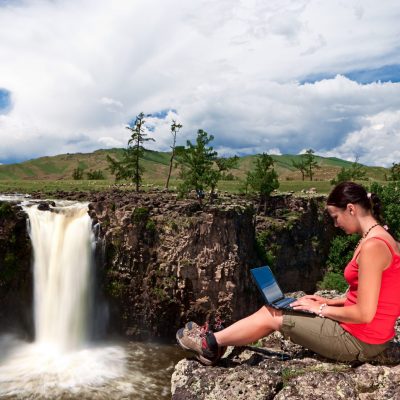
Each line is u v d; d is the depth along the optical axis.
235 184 92.12
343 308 4.81
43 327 42.72
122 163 63.72
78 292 44.62
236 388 5.14
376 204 4.86
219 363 5.81
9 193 59.09
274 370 5.34
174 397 5.42
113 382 32.09
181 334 5.91
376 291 4.47
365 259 4.52
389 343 5.42
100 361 37.00
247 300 48.97
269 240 59.50
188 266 46.19
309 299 5.34
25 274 43.75
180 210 48.25
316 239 67.81
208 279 46.44
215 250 46.56
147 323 46.62
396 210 65.88
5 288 43.12
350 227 4.93
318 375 5.05
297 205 67.31
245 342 5.44
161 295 46.03
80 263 44.78
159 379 33.41
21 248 43.31
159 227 46.81
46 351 39.50
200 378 5.45
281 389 5.11
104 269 46.19
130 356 39.03
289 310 5.16
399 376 4.90
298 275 64.06
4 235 42.59
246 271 48.94
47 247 43.59
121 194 56.97
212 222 46.50
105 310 46.62
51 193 58.31
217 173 52.53
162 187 78.06
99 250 46.19
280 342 6.50
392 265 4.54
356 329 4.88
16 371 33.78
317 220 69.25
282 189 100.88
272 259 57.53
